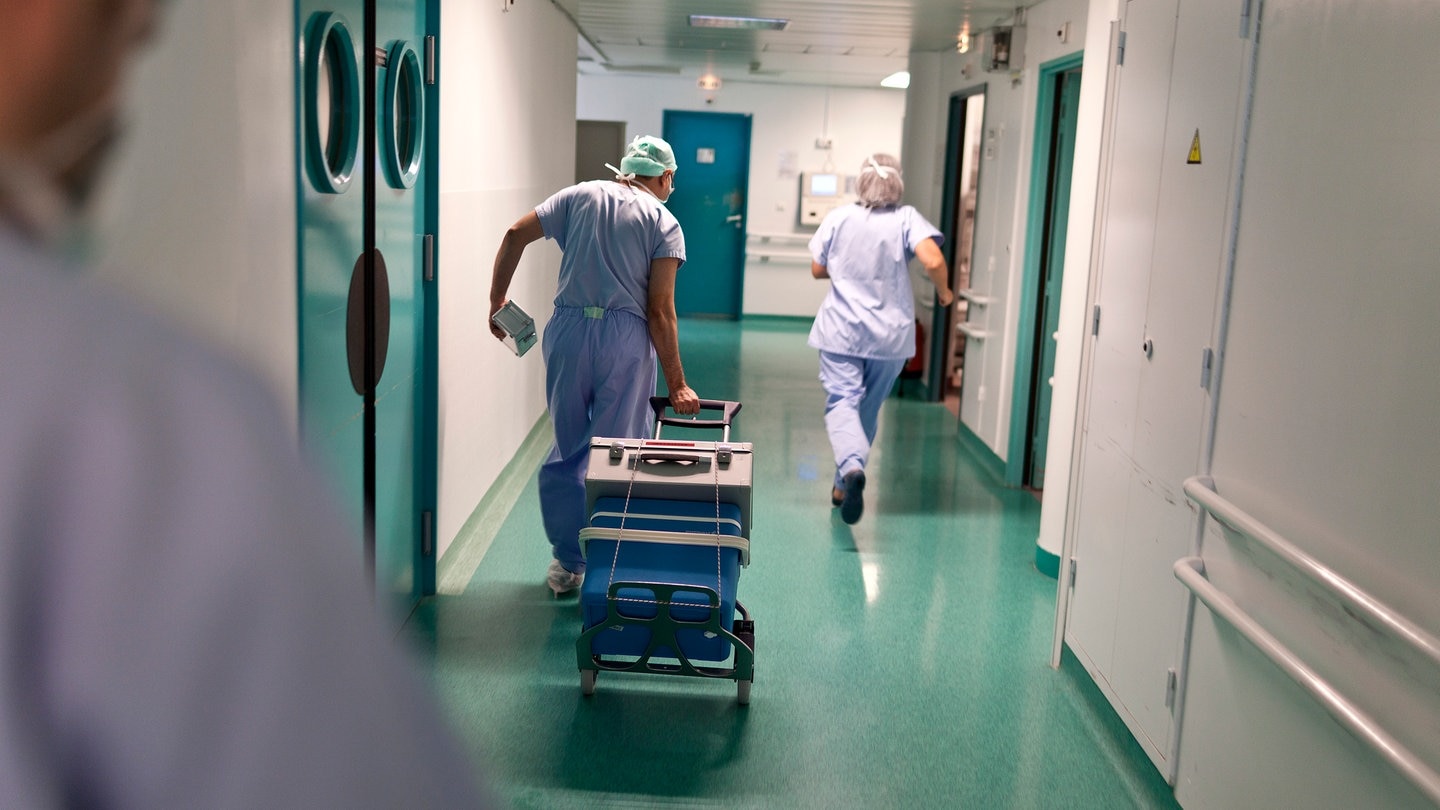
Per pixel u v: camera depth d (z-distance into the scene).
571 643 3.48
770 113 12.17
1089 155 3.89
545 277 6.12
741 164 12.38
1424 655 1.48
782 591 4.09
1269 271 2.17
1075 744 2.99
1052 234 5.62
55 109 0.29
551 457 3.74
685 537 2.92
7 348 0.26
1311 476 1.96
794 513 5.12
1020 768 2.85
